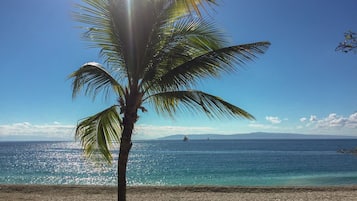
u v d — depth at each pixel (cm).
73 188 2017
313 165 4847
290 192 1922
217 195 1758
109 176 3406
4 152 9706
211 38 704
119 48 695
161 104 767
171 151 10206
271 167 4547
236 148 12275
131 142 689
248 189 2022
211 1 650
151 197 1672
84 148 816
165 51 698
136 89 691
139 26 662
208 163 5334
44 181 3006
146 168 4447
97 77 721
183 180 3103
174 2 665
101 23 701
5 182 2925
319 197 1664
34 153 9044
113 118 788
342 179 3139
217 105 684
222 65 682
